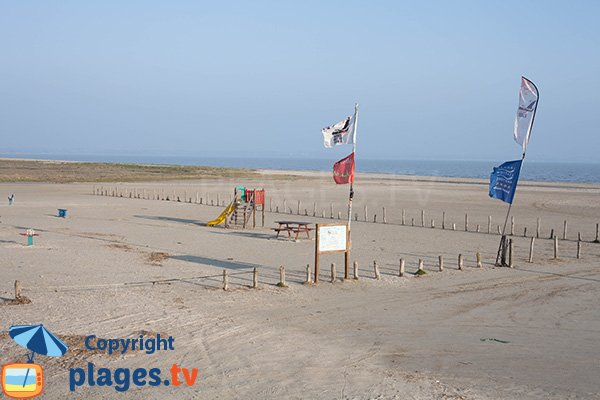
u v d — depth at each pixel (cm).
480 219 4709
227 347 1472
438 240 3500
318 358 1413
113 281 2150
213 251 2953
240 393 1190
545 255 2992
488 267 2633
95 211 4859
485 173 19462
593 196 7369
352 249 3106
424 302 1995
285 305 1902
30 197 6122
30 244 2914
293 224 3900
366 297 2045
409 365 1384
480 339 1598
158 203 5719
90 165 14862
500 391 1230
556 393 1227
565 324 1758
